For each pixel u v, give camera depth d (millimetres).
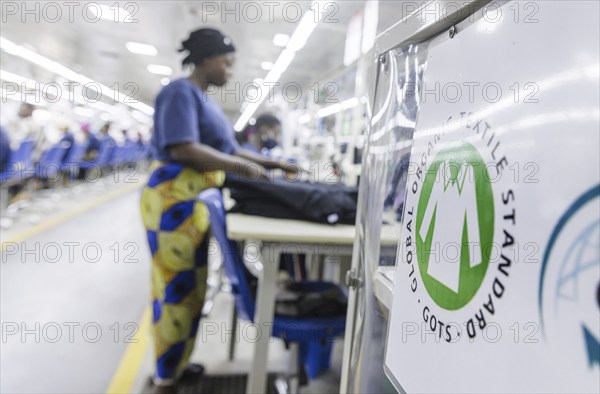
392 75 683
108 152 7094
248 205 1467
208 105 1561
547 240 307
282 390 1571
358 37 2322
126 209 5766
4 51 6293
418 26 566
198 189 1439
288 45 3691
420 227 514
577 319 276
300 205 1414
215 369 1814
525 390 316
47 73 7922
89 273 2896
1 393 1509
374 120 745
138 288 2676
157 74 8367
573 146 289
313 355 1754
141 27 4988
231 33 4230
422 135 539
